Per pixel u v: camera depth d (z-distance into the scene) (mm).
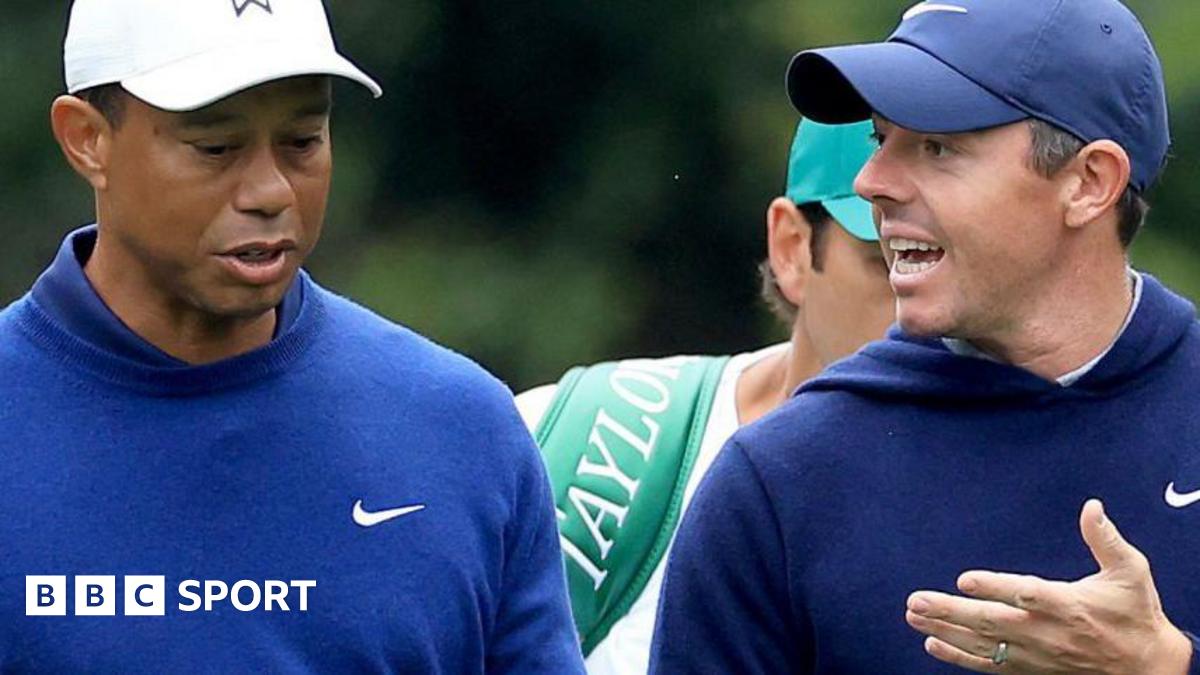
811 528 13977
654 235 43250
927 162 13906
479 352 42469
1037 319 14047
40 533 13039
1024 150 13820
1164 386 14070
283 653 13180
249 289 13133
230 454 13352
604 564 17078
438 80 43281
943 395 14062
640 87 43094
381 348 13938
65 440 13203
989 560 13781
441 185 43344
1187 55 38406
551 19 42938
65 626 12977
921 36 14102
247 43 13062
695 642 14141
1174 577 13711
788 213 17531
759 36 42312
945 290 13914
